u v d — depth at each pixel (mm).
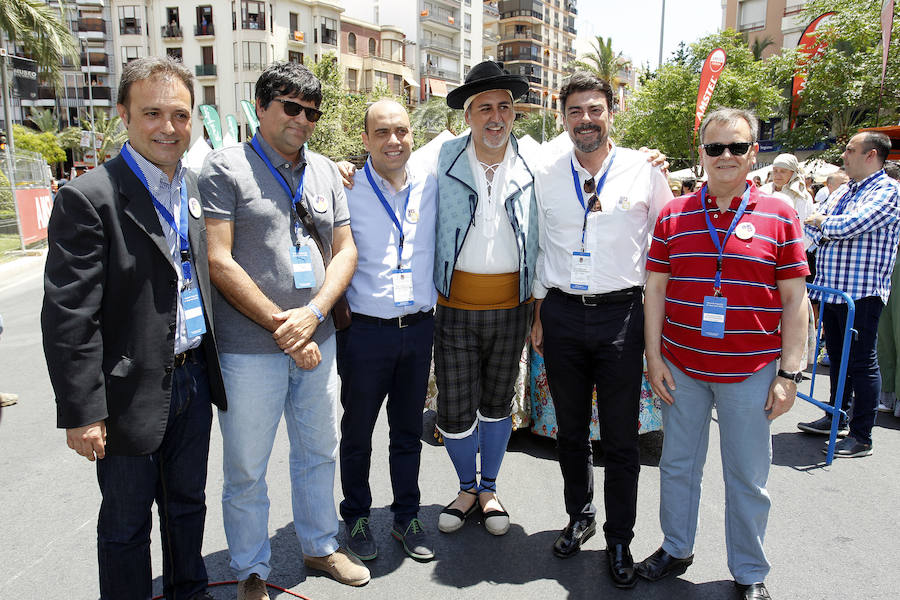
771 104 21172
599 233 2732
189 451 2260
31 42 17906
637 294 2779
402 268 2822
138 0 41844
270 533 3090
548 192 2871
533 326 3254
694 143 21125
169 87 1982
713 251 2447
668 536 2744
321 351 2588
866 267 3936
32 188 15031
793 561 2803
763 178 7867
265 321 2303
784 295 2404
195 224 2207
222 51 41031
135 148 2029
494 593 2605
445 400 3129
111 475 2035
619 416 2732
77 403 1843
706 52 21859
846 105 18453
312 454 2664
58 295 1827
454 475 3783
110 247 1937
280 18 41594
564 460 2949
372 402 2875
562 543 2895
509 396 3236
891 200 3834
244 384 2379
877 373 3971
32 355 6516
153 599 2555
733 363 2434
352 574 2674
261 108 2355
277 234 2367
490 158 3000
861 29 17688
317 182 2523
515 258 3018
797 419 4730
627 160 2791
